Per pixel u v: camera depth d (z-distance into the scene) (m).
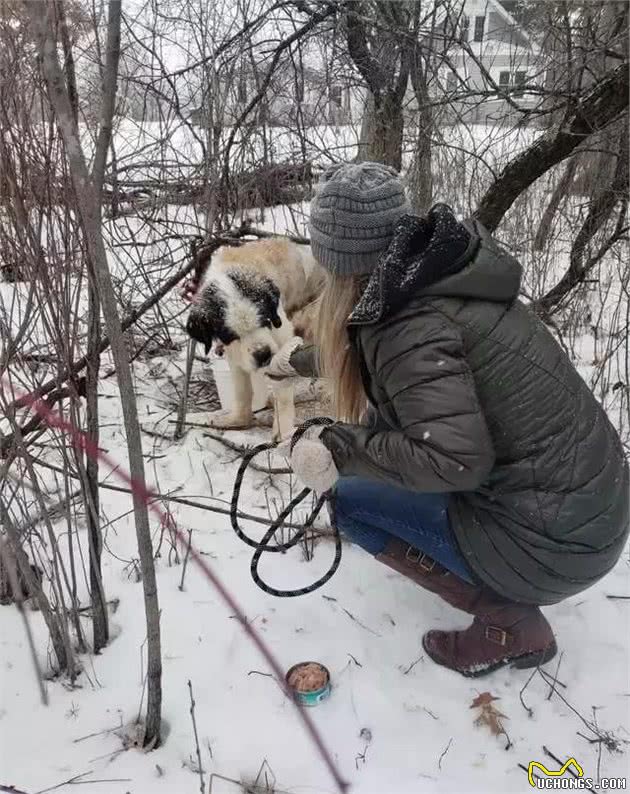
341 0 3.37
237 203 3.85
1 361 1.77
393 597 2.21
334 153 4.16
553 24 3.28
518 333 1.59
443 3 3.49
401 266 1.51
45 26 1.09
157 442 3.22
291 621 2.11
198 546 2.44
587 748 1.73
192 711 1.63
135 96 3.54
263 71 3.69
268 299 3.17
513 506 1.67
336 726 1.78
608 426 1.78
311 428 1.77
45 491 2.45
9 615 2.09
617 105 3.08
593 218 3.68
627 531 1.80
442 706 1.85
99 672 1.92
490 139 3.91
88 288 1.63
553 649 1.91
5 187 1.54
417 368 1.50
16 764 1.66
